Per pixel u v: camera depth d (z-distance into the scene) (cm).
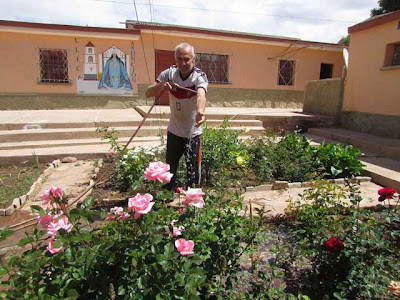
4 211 394
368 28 839
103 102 1174
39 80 1102
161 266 173
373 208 403
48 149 646
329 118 953
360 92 879
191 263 178
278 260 279
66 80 1131
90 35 1099
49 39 1089
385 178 507
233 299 219
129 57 1176
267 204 421
